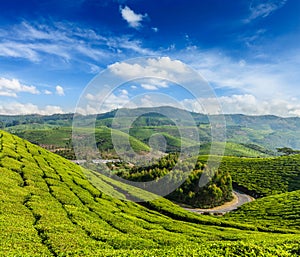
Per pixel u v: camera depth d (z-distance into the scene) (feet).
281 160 409.08
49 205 101.86
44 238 70.33
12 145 177.99
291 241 77.30
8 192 102.94
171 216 158.40
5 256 52.49
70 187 135.33
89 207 116.26
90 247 69.26
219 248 63.98
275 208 222.89
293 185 315.78
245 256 59.16
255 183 330.95
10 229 70.03
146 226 110.22
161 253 58.80
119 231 94.22
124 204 142.72
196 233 114.32
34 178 131.54
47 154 191.93
